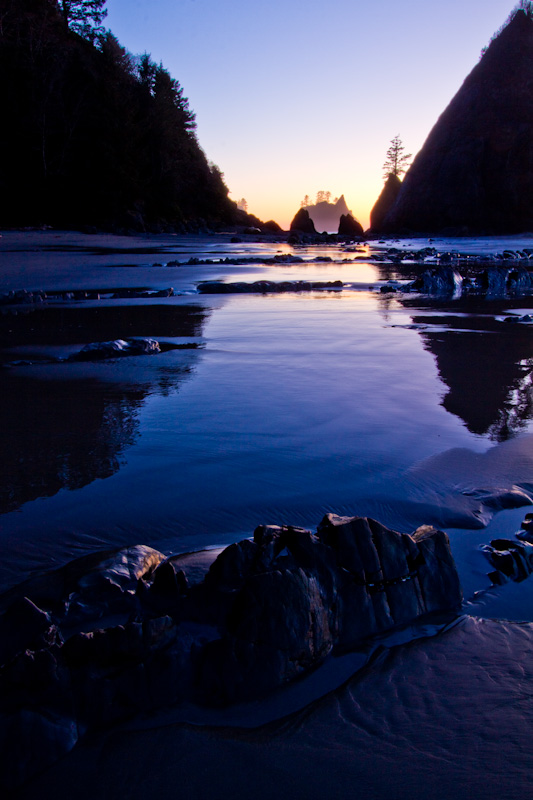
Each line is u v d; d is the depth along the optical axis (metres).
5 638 1.93
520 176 72.94
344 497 3.07
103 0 65.81
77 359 6.25
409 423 4.20
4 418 4.30
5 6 52.47
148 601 2.12
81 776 1.53
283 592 1.91
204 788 1.50
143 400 4.74
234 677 1.81
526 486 3.23
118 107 56.59
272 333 7.91
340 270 20.55
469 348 6.93
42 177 52.16
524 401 4.76
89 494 3.07
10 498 3.03
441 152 77.25
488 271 15.62
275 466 3.43
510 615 2.22
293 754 1.60
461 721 1.72
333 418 4.29
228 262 22.70
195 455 3.59
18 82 51.78
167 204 62.28
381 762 1.58
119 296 12.48
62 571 2.31
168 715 1.73
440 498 3.08
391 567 2.20
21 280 15.27
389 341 7.34
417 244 48.16
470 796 1.47
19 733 1.60
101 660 1.80
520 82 73.62
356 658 1.98
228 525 2.80
